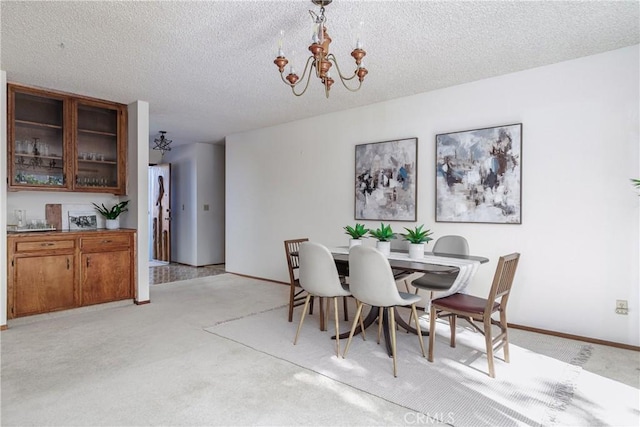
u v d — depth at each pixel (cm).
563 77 315
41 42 277
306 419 193
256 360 266
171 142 701
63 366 254
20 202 396
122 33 263
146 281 431
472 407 205
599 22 249
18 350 283
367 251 253
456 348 290
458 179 371
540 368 253
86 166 420
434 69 333
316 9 231
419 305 409
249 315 379
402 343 301
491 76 350
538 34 266
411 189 406
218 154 738
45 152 390
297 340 305
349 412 200
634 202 286
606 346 294
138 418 193
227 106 452
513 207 339
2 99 335
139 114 427
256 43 280
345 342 304
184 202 734
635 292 287
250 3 225
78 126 410
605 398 214
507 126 341
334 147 481
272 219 561
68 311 379
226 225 638
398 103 419
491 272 353
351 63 319
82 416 194
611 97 295
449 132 380
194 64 321
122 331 328
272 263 562
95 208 447
